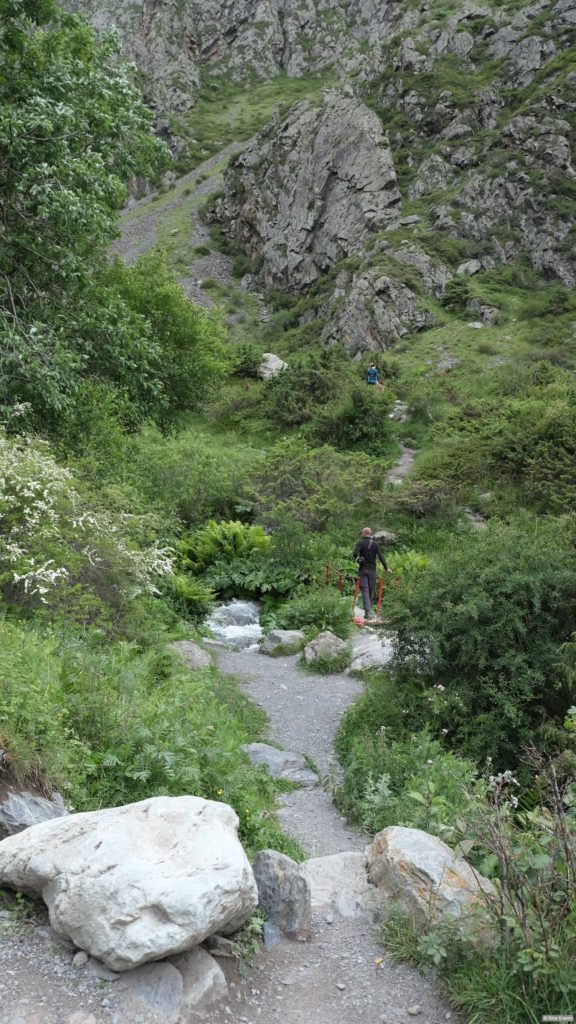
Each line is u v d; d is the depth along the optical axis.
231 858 3.37
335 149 68.75
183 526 19.12
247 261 74.81
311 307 60.44
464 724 8.00
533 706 8.01
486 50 72.69
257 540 17.67
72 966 3.17
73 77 12.70
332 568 17.08
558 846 3.45
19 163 11.52
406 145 66.75
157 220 86.94
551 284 50.59
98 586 8.80
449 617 8.30
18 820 3.92
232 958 3.44
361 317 49.91
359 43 133.00
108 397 13.09
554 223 53.06
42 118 11.09
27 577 7.39
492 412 27.95
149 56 134.00
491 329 46.09
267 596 16.41
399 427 30.20
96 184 12.48
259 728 8.80
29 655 5.46
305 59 134.25
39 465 8.47
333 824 6.36
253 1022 3.12
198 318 24.22
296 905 3.81
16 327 11.66
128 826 3.55
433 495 22.09
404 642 8.76
